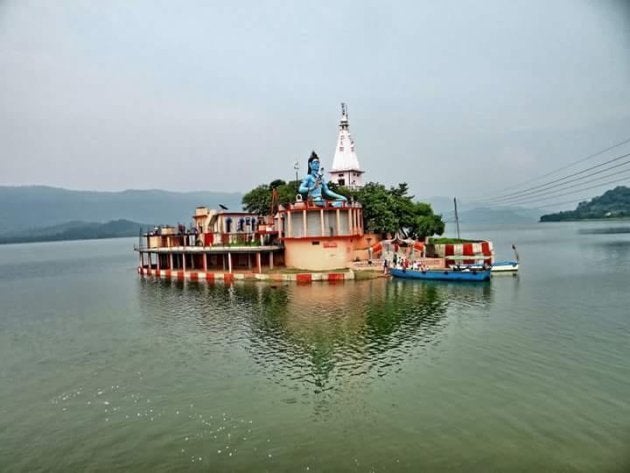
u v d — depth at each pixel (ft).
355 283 211.00
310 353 111.65
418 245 252.21
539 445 67.51
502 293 178.91
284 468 65.00
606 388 84.58
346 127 366.22
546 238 633.61
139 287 238.89
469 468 63.00
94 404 88.28
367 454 67.41
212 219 276.62
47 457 70.38
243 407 84.17
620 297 164.86
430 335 121.90
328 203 243.81
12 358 119.85
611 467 61.72
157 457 69.31
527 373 93.09
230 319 149.48
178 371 103.71
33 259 630.74
